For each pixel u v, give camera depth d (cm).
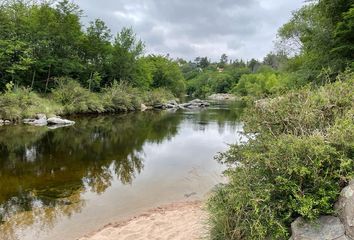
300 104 402
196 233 479
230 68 11038
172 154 1177
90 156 1128
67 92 2544
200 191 757
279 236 313
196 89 8394
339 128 331
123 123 2150
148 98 3772
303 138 336
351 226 275
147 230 515
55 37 2844
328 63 1259
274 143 339
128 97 3212
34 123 1920
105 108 2916
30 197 705
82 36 3253
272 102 421
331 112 388
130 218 583
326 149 311
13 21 2622
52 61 2762
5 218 589
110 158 1102
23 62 2433
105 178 861
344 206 291
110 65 3675
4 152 1175
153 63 5181
